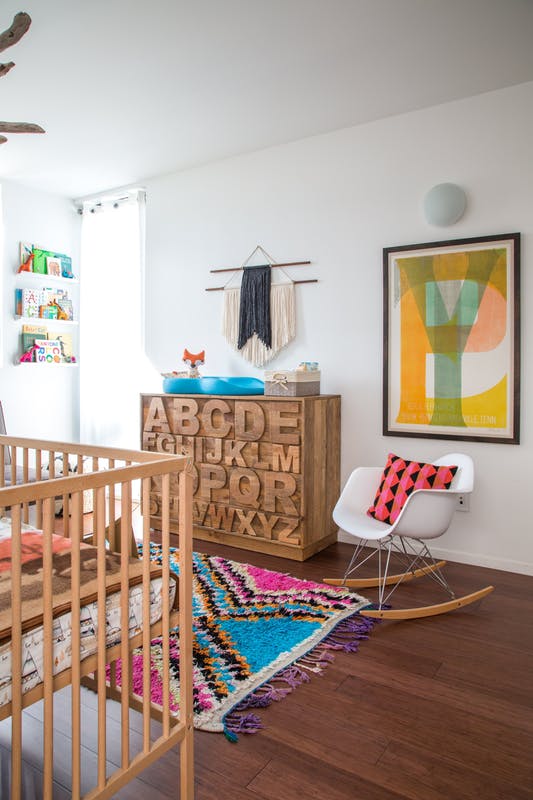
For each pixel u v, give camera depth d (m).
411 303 3.38
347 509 3.00
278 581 2.98
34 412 4.86
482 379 3.18
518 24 2.46
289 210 3.86
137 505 4.52
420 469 2.88
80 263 5.14
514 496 3.12
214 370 4.29
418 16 2.40
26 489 1.14
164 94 3.11
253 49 2.65
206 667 2.13
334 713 1.87
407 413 3.42
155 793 1.53
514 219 3.08
